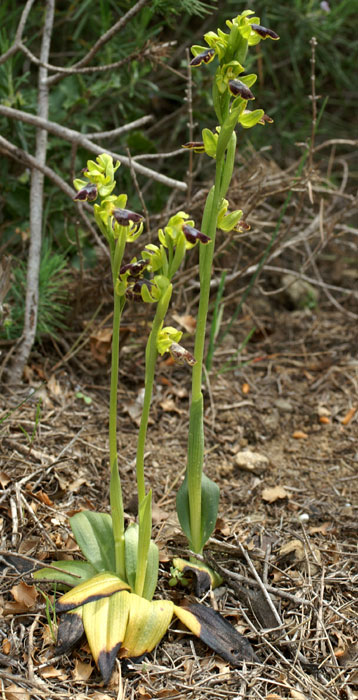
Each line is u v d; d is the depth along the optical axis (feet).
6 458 9.11
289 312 14.29
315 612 7.61
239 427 11.00
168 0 10.56
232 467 10.11
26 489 8.71
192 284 12.69
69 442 9.88
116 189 14.20
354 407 11.66
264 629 7.47
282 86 17.30
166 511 9.08
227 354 12.68
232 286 14.20
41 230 11.99
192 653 7.16
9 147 10.56
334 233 15.34
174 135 14.87
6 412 10.00
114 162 10.86
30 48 14.65
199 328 7.23
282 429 11.12
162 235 6.32
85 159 13.01
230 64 6.41
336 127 18.07
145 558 7.00
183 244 6.22
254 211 13.42
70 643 6.78
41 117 11.34
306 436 10.98
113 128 14.99
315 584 8.05
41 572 7.41
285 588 7.98
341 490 9.86
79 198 6.00
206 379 11.25
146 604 6.98
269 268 13.23
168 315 11.96
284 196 15.02
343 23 17.39
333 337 13.53
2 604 7.25
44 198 12.79
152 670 6.88
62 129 10.59
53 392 10.80
